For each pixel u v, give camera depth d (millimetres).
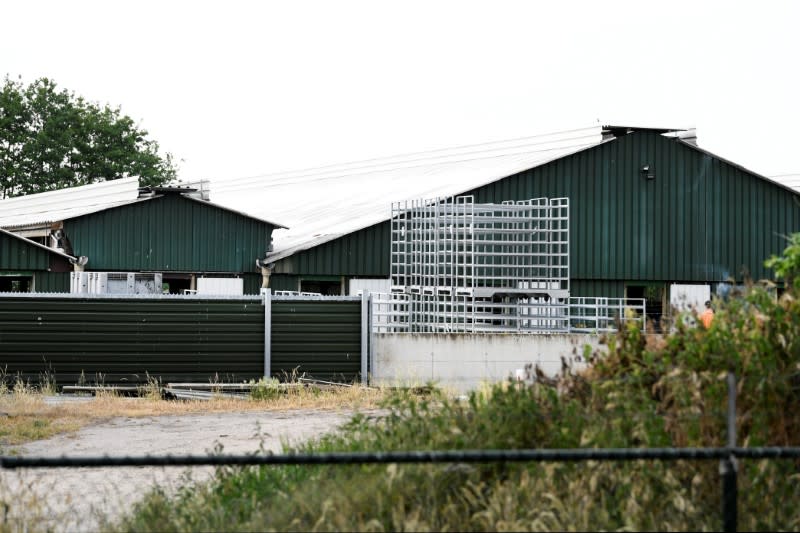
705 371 8656
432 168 51281
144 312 26062
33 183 84312
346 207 46562
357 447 10438
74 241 39094
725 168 42375
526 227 36125
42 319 25703
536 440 8812
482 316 30422
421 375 26672
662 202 41625
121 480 12938
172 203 39969
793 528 7969
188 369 26156
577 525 7699
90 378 25844
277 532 8500
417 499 8383
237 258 40375
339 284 38906
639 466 8297
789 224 42781
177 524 9125
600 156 41062
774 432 8586
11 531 9273
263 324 26438
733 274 42188
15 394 23109
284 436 16688
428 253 31672
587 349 9609
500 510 7918
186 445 16438
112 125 87250
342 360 26609
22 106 86312
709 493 8227
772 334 8828
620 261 41062
